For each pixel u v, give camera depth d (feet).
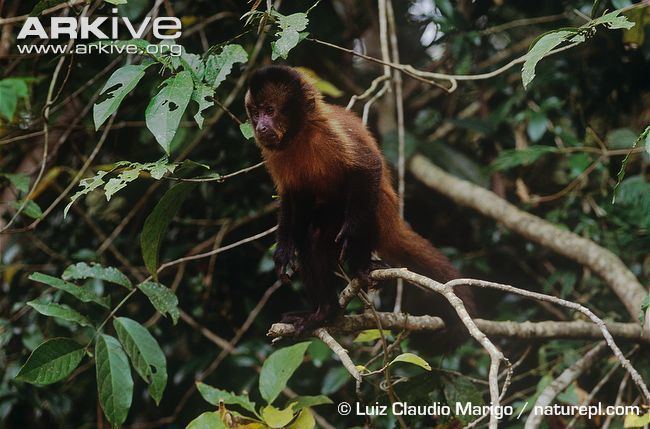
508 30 33.47
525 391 24.18
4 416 27.81
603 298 27.99
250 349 28.48
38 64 29.43
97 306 29.35
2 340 28.37
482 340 13.29
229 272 31.55
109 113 14.79
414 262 22.81
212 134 31.48
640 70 30.94
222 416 16.52
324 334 17.24
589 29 15.81
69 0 22.98
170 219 18.02
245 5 31.04
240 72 31.58
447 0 31.07
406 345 22.41
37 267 29.99
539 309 29.73
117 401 17.16
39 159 31.99
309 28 32.71
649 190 25.75
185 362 30.27
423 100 35.06
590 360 21.58
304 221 21.09
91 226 31.27
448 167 32.07
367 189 19.77
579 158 28.73
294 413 17.80
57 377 17.12
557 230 27.55
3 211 31.81
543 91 32.81
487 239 31.17
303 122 20.44
